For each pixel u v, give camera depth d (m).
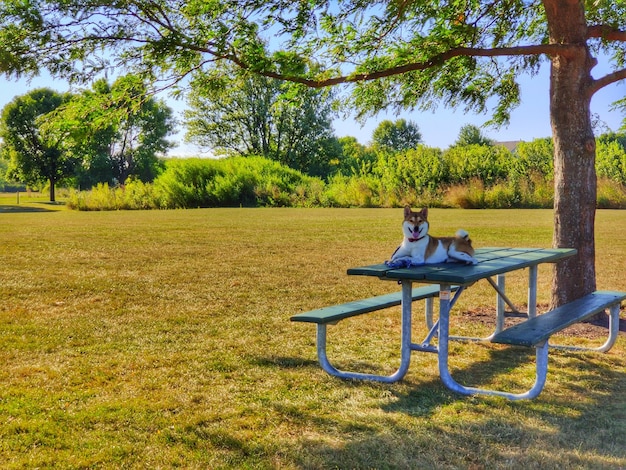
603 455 3.51
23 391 4.68
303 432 3.89
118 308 7.98
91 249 14.53
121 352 5.85
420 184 35.91
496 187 33.09
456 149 37.12
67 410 4.27
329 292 9.15
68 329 6.79
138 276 10.55
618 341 6.34
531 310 6.40
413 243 4.98
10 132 67.75
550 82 7.07
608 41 8.21
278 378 5.05
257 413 4.23
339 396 4.60
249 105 57.16
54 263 12.14
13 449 3.63
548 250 6.45
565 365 5.48
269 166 43.31
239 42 6.65
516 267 5.09
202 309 7.91
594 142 6.98
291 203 38.69
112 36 6.23
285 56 6.76
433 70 7.86
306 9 6.68
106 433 3.87
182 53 6.53
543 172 33.94
